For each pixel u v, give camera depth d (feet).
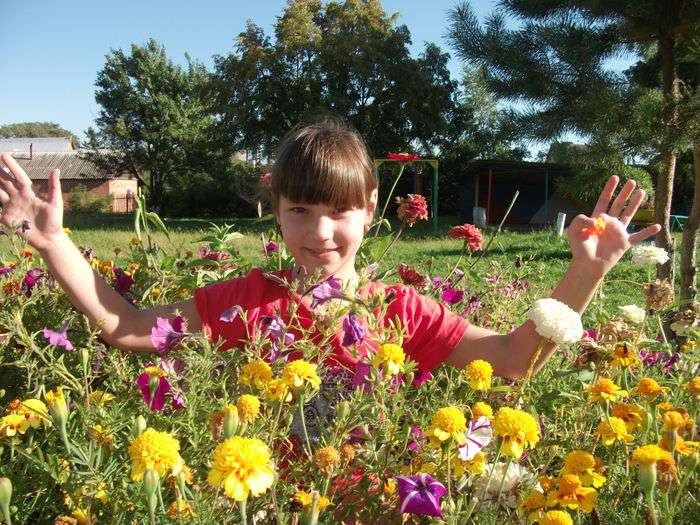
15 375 5.86
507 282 9.72
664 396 5.48
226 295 6.02
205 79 131.95
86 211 149.48
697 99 21.07
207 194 131.75
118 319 5.72
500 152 107.96
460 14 29.91
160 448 3.04
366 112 92.27
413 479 3.66
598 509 4.16
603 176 27.04
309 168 5.64
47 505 3.84
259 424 3.90
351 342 4.78
